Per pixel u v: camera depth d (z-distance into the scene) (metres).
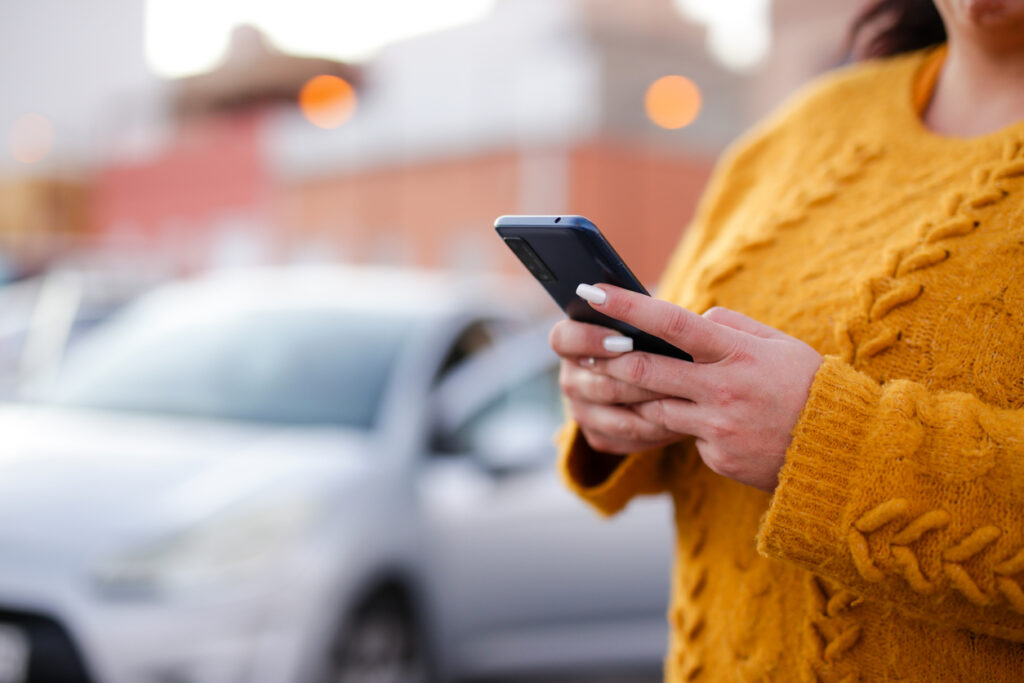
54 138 28.86
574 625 3.63
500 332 4.14
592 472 1.31
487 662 3.49
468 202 23.17
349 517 3.07
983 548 0.89
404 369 3.64
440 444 3.50
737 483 1.13
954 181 1.08
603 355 1.09
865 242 1.10
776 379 0.98
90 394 3.73
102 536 2.81
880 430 0.93
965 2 1.09
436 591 3.32
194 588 2.77
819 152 1.27
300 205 26.31
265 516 2.94
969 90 1.17
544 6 22.62
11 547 2.79
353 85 24.94
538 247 1.04
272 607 2.84
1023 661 0.96
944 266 1.01
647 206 22.78
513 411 3.75
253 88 25.61
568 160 21.56
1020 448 0.89
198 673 2.74
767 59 19.45
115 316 7.13
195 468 3.10
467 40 23.62
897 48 1.49
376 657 3.13
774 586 1.08
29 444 3.28
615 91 22.45
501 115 23.00
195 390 3.62
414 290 4.25
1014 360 0.95
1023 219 0.99
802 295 1.12
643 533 3.74
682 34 23.56
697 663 1.16
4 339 6.86
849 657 1.01
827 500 0.93
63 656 2.71
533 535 3.55
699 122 23.83
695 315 0.99
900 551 0.91
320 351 3.71
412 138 24.31
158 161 27.45
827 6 18.19
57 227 28.12
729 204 1.41
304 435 3.37
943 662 0.98
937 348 0.99
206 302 4.23
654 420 1.05
